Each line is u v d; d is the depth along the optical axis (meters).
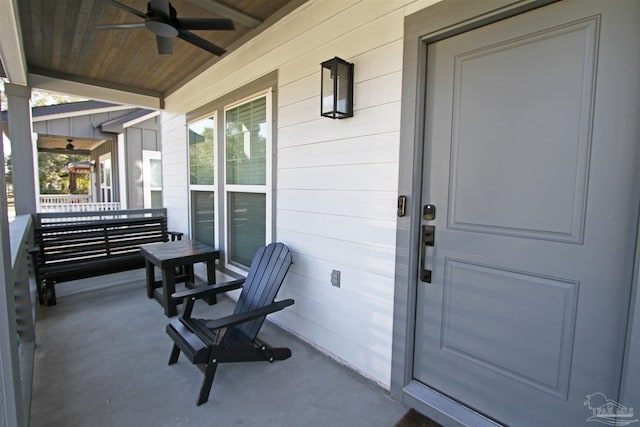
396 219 1.95
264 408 1.90
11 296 1.27
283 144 2.79
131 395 2.00
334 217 2.35
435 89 1.79
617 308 1.29
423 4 1.76
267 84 2.95
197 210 4.48
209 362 1.96
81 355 2.46
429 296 1.88
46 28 3.02
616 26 1.25
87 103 7.10
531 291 1.52
